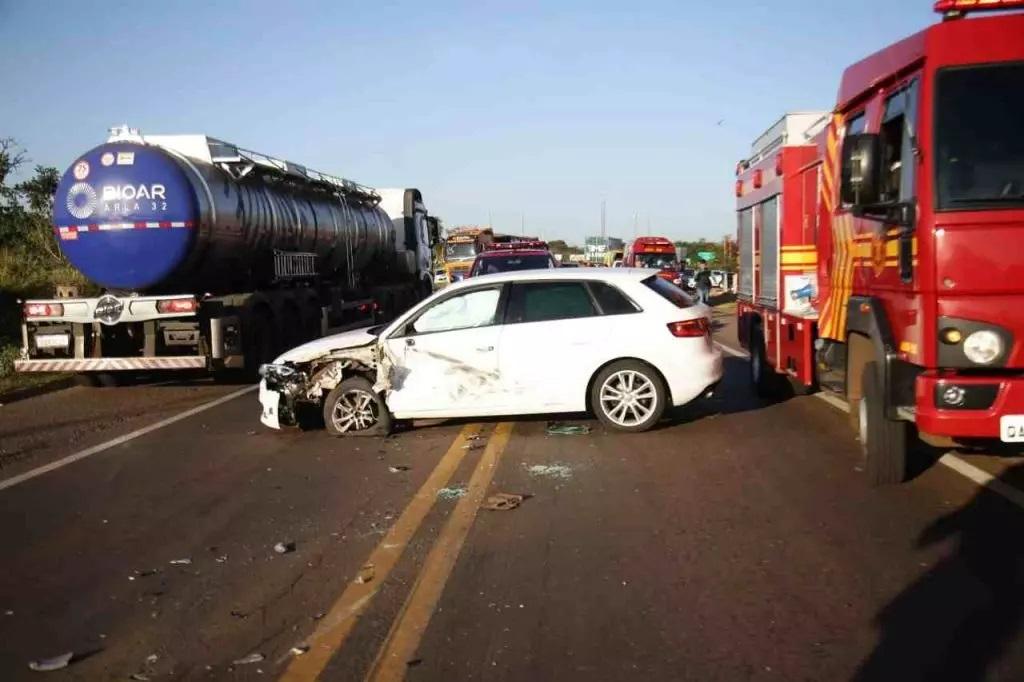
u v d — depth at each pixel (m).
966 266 6.11
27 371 14.13
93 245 13.70
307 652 4.66
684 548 6.05
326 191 20.66
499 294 9.91
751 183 12.95
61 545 6.61
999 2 6.37
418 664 4.47
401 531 6.61
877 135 6.85
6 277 21.94
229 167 15.48
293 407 10.14
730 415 10.91
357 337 10.09
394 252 26.12
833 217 8.77
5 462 9.52
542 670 4.38
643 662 4.43
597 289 9.87
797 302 10.77
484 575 5.66
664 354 9.68
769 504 7.02
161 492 8.07
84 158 13.79
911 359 6.51
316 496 7.71
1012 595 5.07
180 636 4.94
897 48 6.92
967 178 6.15
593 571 5.68
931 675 4.18
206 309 14.20
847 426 10.09
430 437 9.91
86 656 4.73
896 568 5.56
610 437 9.64
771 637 4.66
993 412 6.07
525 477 8.05
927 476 7.61
